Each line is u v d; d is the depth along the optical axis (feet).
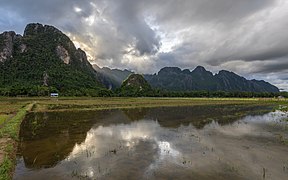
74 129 90.38
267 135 77.10
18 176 41.96
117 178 40.42
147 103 239.50
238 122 108.17
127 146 63.46
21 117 113.80
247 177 40.32
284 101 285.64
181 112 156.25
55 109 168.55
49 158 52.85
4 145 59.06
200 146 62.95
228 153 55.67
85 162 49.57
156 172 43.14
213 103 248.73
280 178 39.73
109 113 148.66
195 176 41.04
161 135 78.54
